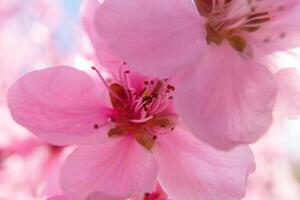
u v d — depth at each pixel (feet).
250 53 0.33
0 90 0.67
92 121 0.34
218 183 0.33
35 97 0.32
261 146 0.80
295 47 0.34
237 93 0.32
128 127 0.34
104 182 0.33
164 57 0.30
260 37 0.34
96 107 0.34
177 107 0.30
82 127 0.33
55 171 0.42
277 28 0.34
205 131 0.30
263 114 0.31
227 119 0.31
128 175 0.33
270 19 0.34
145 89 0.34
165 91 0.34
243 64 0.33
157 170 0.33
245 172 0.33
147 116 0.34
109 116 0.34
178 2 0.32
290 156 0.90
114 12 0.30
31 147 0.50
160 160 0.34
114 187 0.32
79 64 0.34
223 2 0.33
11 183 0.51
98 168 0.33
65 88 0.32
